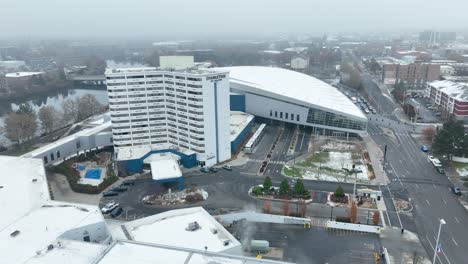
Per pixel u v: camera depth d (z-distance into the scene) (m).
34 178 93.25
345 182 119.31
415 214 98.62
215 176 125.69
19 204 78.19
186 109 132.00
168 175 114.62
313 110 171.88
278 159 141.38
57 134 181.00
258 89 187.62
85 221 70.25
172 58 138.38
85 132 154.00
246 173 128.12
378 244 85.25
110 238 69.06
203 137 130.88
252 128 181.75
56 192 114.50
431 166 131.75
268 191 110.88
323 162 136.75
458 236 88.38
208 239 71.56
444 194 110.12
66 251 59.28
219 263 52.50
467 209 101.31
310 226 92.94
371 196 107.44
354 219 93.19
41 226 68.38
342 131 168.00
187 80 128.12
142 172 128.88
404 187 114.94
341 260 79.44
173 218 79.81
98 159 140.38
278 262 52.81
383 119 197.38
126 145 140.12
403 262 78.69
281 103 182.25
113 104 135.00
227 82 133.00
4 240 63.59
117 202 107.50
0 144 169.88
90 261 56.22
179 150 136.25
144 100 137.25
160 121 141.12
